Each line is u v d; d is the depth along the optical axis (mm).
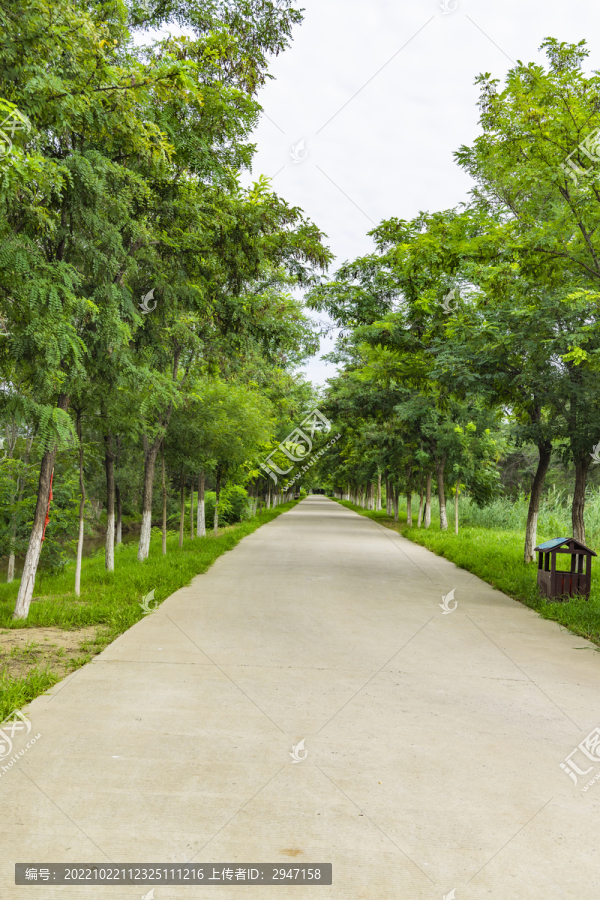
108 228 8188
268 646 7707
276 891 2971
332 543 22344
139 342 11766
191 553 17344
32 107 6012
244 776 4145
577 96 9383
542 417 14648
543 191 10742
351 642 8008
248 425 20359
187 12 10742
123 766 4254
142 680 6238
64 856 3195
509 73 9922
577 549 10641
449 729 5109
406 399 24422
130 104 7445
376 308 15445
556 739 4945
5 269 6422
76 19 6113
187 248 10961
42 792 3869
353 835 3459
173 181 10328
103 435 12703
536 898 2961
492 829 3566
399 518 39812
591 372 12156
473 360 13555
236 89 10078
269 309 14227
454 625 9188
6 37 5719
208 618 9320
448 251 11680
